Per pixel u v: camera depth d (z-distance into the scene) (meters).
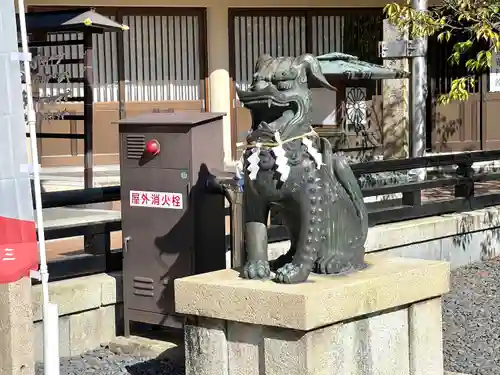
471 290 8.87
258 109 4.75
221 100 15.45
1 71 4.68
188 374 5.01
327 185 4.82
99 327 6.81
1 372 5.12
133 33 15.00
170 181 6.44
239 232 6.36
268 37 15.84
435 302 5.23
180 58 15.33
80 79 10.12
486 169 15.38
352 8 16.03
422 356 5.14
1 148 4.71
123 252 6.74
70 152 14.66
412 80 11.35
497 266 9.94
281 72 4.68
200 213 6.40
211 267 6.52
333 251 4.92
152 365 6.40
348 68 11.00
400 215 9.44
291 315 4.41
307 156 4.73
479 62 9.76
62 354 6.57
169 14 15.10
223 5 15.26
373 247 8.73
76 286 6.61
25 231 4.75
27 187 4.73
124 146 6.65
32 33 10.11
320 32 16.09
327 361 4.55
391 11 9.90
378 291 4.76
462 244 9.95
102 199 7.00
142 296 6.66
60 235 6.76
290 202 4.76
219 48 15.34
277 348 4.57
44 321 4.76
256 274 4.85
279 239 7.85
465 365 6.51
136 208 6.64
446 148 17.02
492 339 7.21
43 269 4.74
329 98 12.02
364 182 10.23
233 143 15.74
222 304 4.70
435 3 15.35
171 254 6.49
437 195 12.10
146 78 15.18
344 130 12.25
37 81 10.12
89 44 9.64
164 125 6.41
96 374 6.21
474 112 17.09
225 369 4.83
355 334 4.74
